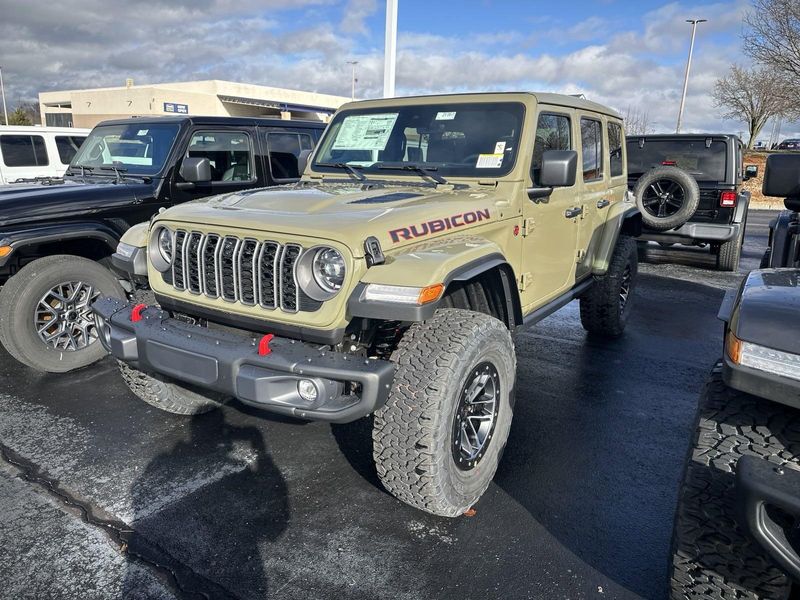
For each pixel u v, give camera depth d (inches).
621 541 109.6
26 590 95.5
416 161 154.9
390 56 320.8
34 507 117.3
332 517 115.1
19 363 194.1
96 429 149.6
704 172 343.9
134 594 95.0
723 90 1146.0
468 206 127.2
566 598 95.2
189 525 112.3
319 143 173.0
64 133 419.5
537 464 135.9
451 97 157.0
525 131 143.9
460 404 107.6
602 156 199.2
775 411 79.6
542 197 152.7
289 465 133.7
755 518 65.8
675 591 84.2
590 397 173.5
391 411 102.9
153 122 227.3
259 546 106.7
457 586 97.5
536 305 160.7
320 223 104.3
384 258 103.9
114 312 127.3
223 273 113.3
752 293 81.3
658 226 319.3
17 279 172.4
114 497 121.0
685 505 79.9
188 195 218.4
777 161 108.7
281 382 99.8
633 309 276.2
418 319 95.5
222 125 231.6
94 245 201.5
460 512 112.4
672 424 157.5
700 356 211.5
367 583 97.9
